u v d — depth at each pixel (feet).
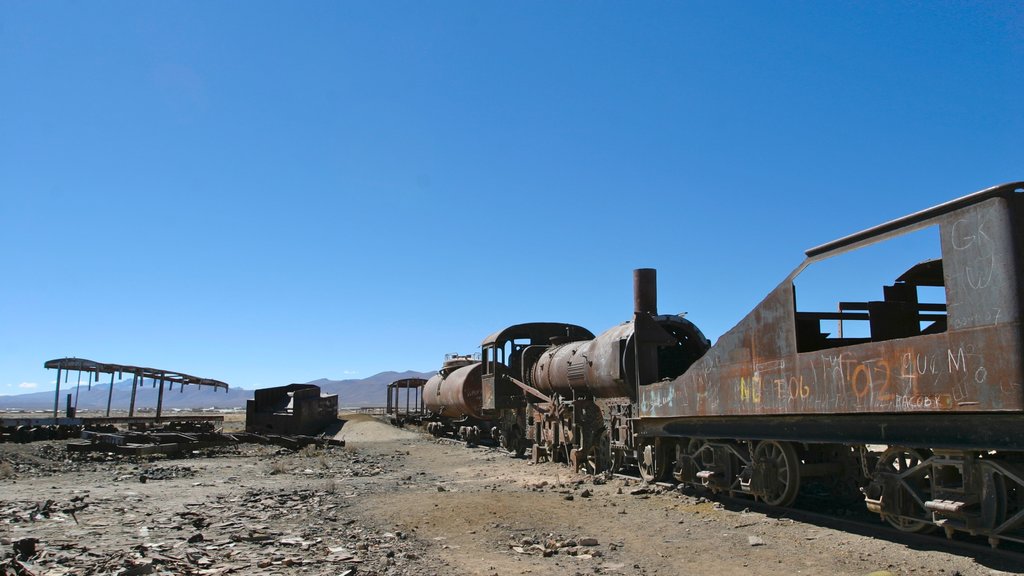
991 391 21.54
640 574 24.66
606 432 52.60
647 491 42.75
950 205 23.43
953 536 26.40
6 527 32.32
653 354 46.52
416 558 26.68
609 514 36.52
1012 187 21.53
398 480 55.72
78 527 32.65
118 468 64.69
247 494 45.57
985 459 23.57
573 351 59.57
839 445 35.24
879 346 25.99
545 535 31.37
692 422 40.37
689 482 41.16
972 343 22.29
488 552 28.12
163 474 60.03
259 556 26.58
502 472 60.23
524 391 73.87
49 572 23.34
